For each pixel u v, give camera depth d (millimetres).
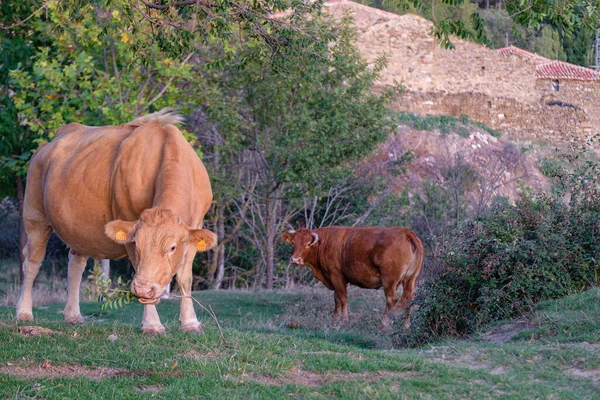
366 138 21062
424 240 23609
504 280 10875
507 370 7297
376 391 6375
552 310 9820
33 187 10453
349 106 21047
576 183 12102
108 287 8211
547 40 54062
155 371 7168
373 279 13734
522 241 10844
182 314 9195
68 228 9523
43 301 17312
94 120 19344
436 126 36375
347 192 25672
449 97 40969
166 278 7316
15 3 13172
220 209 25188
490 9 52375
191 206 8648
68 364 7535
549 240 10828
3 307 14930
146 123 9484
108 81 18656
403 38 40719
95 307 15547
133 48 11836
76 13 11648
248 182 22812
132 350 8000
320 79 20500
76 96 18812
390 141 32344
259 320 13406
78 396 6422
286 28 10688
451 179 28062
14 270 27875
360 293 17188
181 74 18922
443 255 11375
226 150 21297
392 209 25641
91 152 9594
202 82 20000
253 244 25359
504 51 43188
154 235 7312
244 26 10797
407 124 36062
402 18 40625
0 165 22016
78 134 10352
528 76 42812
